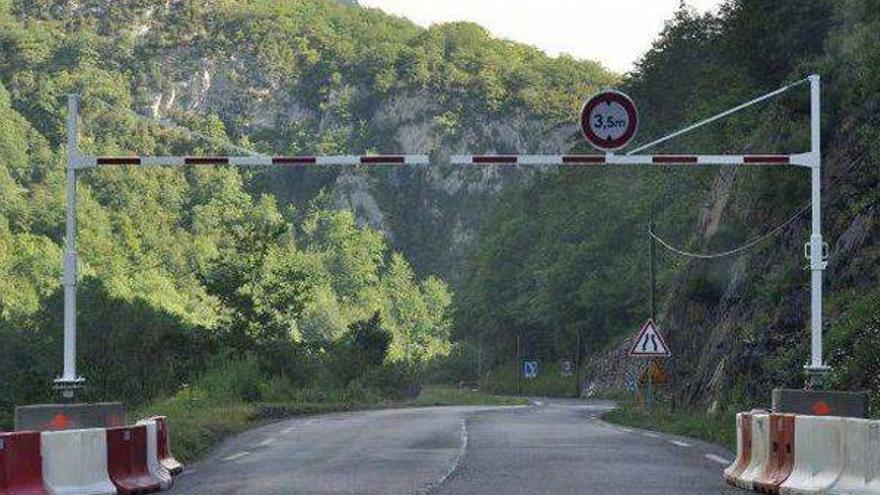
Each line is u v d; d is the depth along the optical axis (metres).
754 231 46.16
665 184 85.00
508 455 21.14
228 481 16.95
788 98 43.09
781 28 51.88
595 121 19.27
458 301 187.88
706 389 43.59
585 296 127.31
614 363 113.00
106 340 53.69
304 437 27.84
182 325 60.56
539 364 155.00
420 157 19.47
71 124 19.66
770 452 15.89
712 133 66.88
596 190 136.12
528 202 182.38
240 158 19.62
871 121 36.78
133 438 16.27
